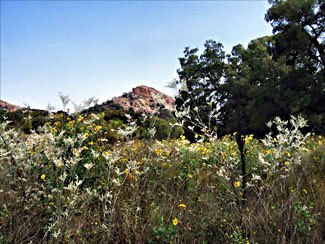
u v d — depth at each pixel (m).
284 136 3.05
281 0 20.30
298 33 18.39
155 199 3.10
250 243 2.33
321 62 19.83
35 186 3.02
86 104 2.94
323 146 5.12
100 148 3.56
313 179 3.43
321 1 18.28
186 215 2.65
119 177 3.00
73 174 2.96
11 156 3.01
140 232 2.62
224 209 2.78
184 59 30.09
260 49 24.72
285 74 18.09
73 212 2.65
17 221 2.57
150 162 3.48
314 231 2.43
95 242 2.54
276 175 3.36
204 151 3.83
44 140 3.18
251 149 4.14
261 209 2.82
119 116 13.49
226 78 25.09
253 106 18.78
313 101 16.42
